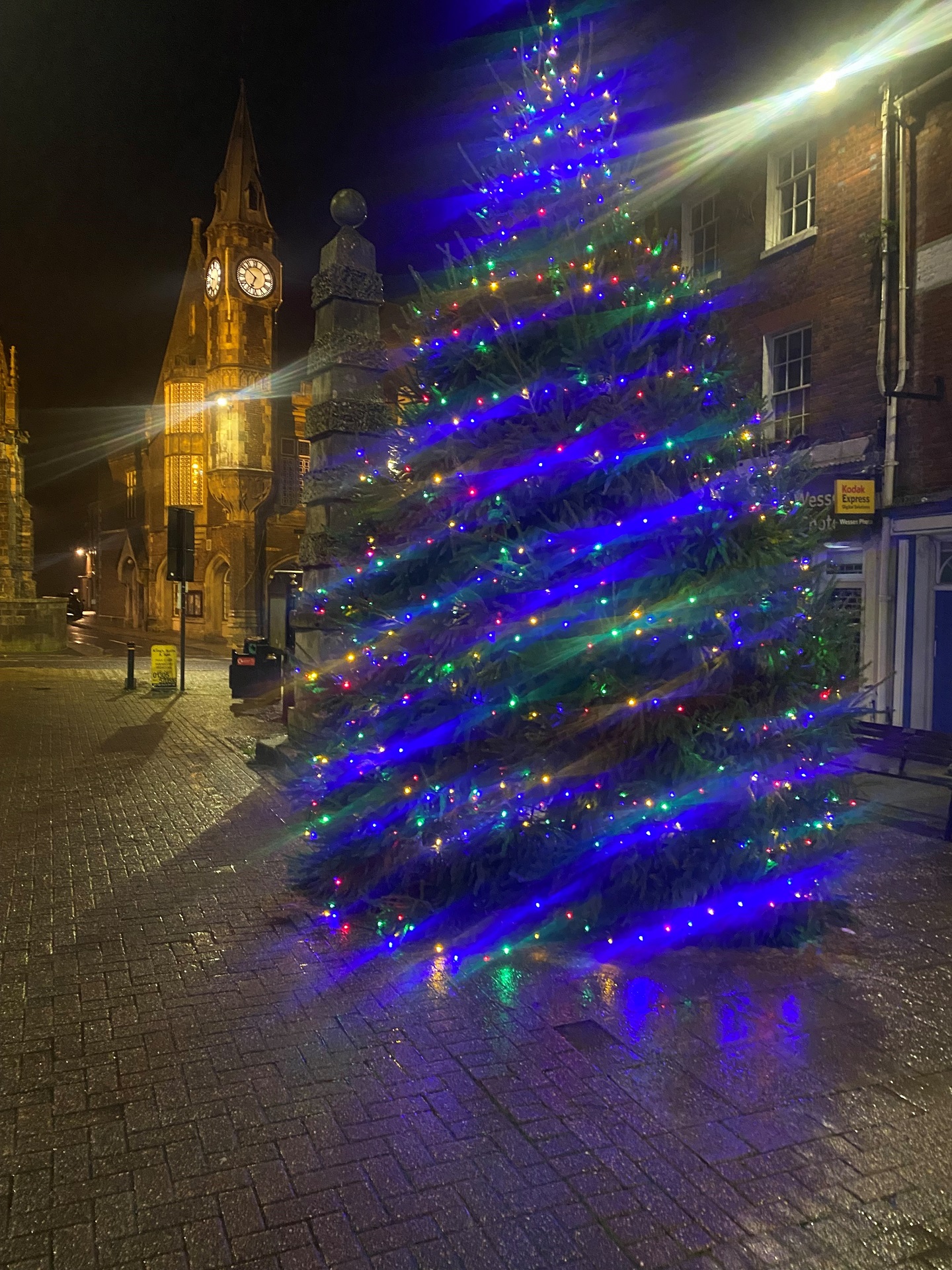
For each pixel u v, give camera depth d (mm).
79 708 15281
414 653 5215
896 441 10375
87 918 5250
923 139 10047
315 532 8922
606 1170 2932
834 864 5156
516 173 5316
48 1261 2488
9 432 33781
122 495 57281
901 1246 2609
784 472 5066
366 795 5430
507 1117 3232
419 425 5355
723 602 4664
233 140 40625
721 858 4812
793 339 12016
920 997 4277
